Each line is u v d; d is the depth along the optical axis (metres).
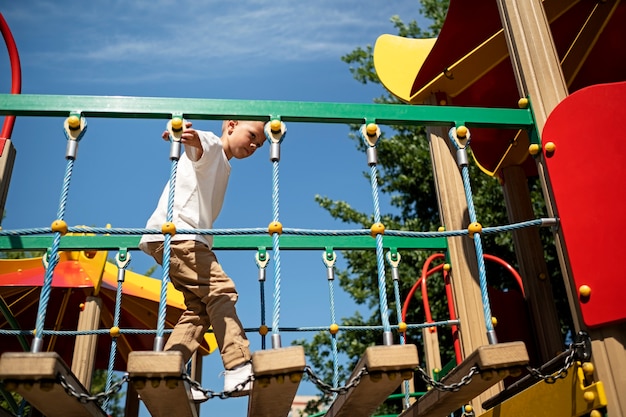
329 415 2.60
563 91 2.60
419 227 11.41
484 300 2.20
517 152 4.83
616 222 2.18
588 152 2.31
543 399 2.35
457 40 3.98
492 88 4.48
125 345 6.50
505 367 1.92
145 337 6.32
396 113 2.50
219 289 2.51
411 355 1.80
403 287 10.94
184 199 2.70
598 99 2.37
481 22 3.90
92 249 3.88
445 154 4.13
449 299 3.95
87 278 5.02
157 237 2.62
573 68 4.11
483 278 2.24
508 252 10.55
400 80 4.57
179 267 2.57
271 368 1.70
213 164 2.72
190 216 2.66
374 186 2.34
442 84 4.23
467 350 3.57
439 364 4.60
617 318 2.06
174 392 1.81
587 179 2.27
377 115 2.48
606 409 2.00
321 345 11.73
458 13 3.77
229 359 2.33
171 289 5.99
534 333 4.38
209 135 2.71
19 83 3.04
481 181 10.90
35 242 3.91
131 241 3.89
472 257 3.82
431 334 4.69
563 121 2.38
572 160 2.32
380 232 2.24
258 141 3.10
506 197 4.91
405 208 12.24
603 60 4.21
